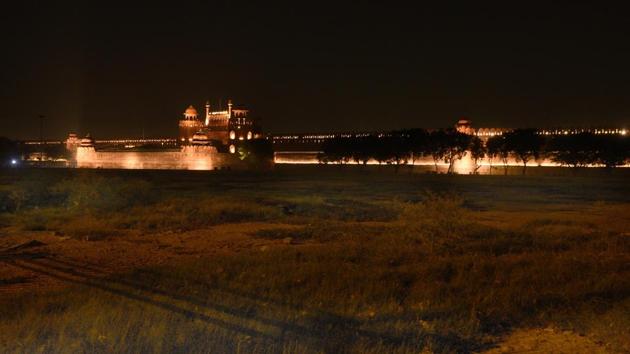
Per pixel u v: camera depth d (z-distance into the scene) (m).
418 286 11.41
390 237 19.58
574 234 21.42
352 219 28.08
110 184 35.41
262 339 7.74
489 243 18.41
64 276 13.41
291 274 12.50
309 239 20.84
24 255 16.52
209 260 14.76
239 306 9.52
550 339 8.26
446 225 19.77
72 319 8.54
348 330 8.21
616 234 21.72
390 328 8.42
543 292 10.86
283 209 31.27
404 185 62.25
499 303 9.98
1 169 106.00
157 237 20.88
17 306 9.85
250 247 18.58
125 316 8.67
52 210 29.11
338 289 10.91
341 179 78.25
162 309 9.27
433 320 8.95
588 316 9.14
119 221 24.53
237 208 30.27
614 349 7.70
